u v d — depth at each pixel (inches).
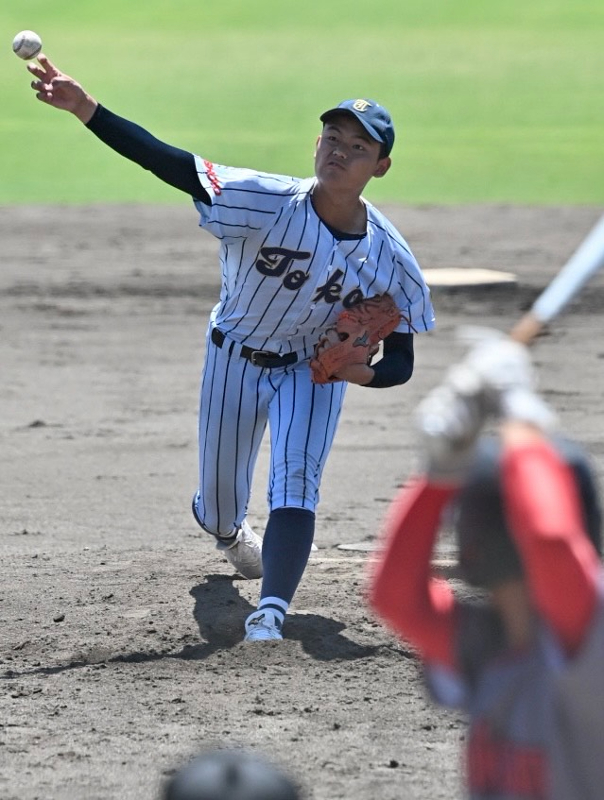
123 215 2910.9
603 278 2368.4
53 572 984.3
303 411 815.1
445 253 2493.8
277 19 6220.5
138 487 1327.5
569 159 3506.4
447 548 996.6
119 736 639.1
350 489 1312.7
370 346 796.6
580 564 288.2
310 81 4761.3
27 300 2224.4
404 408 1670.8
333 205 779.4
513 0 6569.9
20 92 4621.1
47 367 1862.7
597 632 294.7
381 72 4958.2
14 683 729.0
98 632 823.1
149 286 2313.0
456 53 5344.5
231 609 866.1
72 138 3890.3
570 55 5236.2
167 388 1760.6
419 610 328.8
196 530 1170.6
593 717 301.3
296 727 647.8
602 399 1664.6
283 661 753.6
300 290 792.3
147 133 759.1
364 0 6683.1
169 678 732.7
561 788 307.0
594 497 313.3
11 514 1222.3
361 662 751.7
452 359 1900.8
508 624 317.1
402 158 3565.5
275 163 3302.2
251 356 824.9
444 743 624.1
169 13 6314.0
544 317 327.9
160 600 893.2
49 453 1460.4
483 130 3946.9
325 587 914.7
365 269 796.0
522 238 2630.4
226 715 668.1
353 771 585.6
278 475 810.8
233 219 768.3
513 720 314.8
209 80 4788.4
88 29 5940.0
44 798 560.4
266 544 801.6
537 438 297.0
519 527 292.8
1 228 2765.7
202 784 309.0
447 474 307.1
